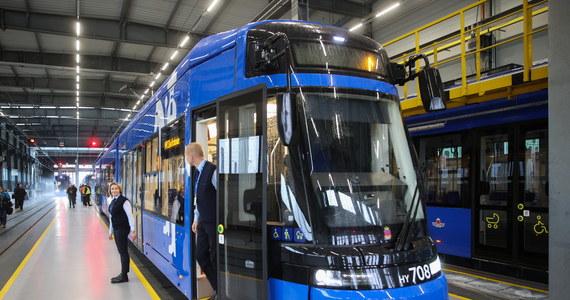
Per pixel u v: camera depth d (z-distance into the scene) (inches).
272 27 150.6
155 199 257.3
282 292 128.0
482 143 288.2
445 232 308.8
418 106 316.5
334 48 147.5
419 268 127.3
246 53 150.6
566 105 163.3
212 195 168.1
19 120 1657.2
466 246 292.8
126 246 270.7
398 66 161.2
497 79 260.8
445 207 310.3
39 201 1861.5
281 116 116.6
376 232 129.1
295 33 146.1
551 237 167.0
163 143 240.4
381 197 134.8
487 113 280.4
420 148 338.0
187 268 181.9
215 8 642.8
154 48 810.2
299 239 126.7
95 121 1694.1
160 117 252.1
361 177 134.9
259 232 134.4
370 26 690.2
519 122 264.2
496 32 484.7
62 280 274.8
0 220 642.8
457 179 304.2
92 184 1412.4
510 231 264.8
